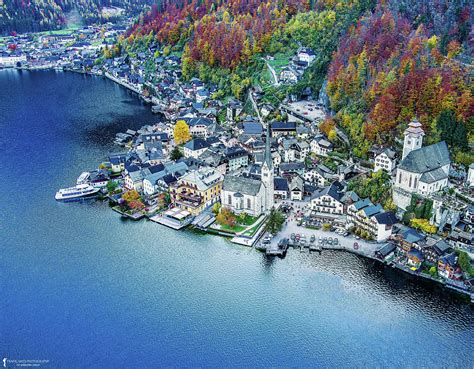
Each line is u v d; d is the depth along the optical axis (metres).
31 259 178.00
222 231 193.38
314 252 178.25
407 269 165.00
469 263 160.50
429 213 182.00
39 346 139.75
